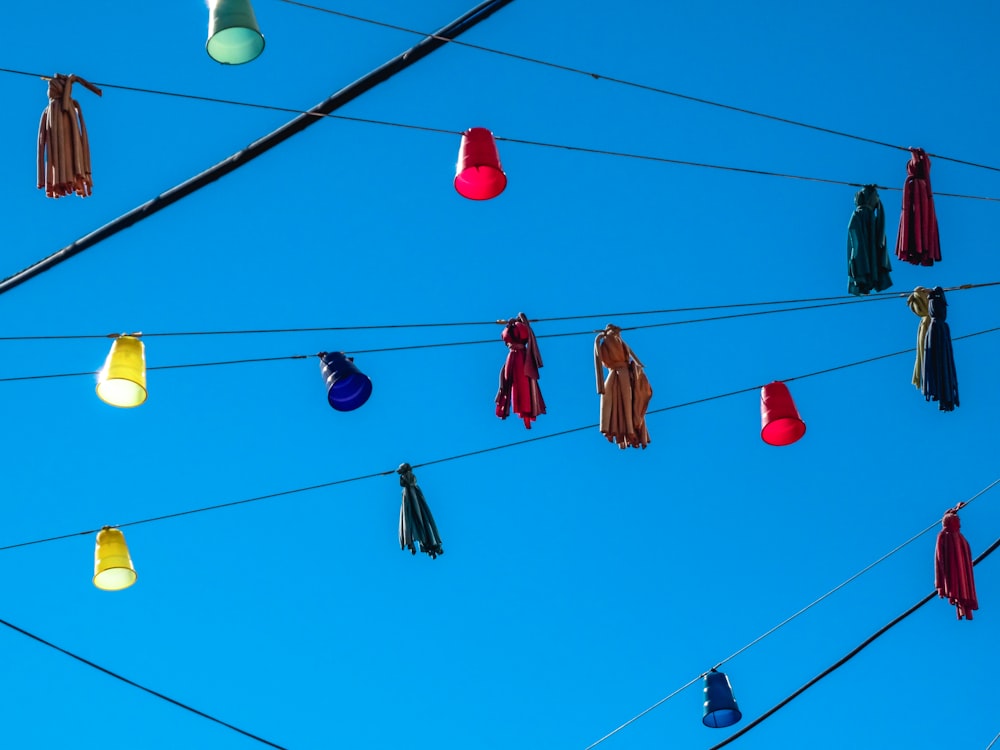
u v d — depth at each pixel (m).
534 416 8.71
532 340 8.81
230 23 6.91
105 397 8.10
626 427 8.49
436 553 9.37
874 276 8.47
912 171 8.55
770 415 9.38
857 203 8.64
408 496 9.48
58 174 7.21
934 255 8.41
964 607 9.62
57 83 7.36
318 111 7.09
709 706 10.78
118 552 9.21
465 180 8.22
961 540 9.73
